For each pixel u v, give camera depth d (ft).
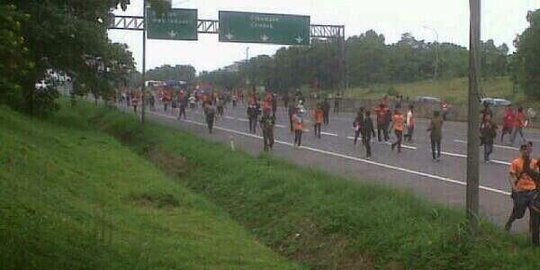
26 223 46.11
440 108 238.48
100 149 111.45
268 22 217.15
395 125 124.98
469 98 47.44
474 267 44.68
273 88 443.73
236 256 53.93
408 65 458.09
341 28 250.98
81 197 66.28
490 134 106.73
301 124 135.23
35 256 38.70
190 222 65.92
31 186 61.62
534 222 48.21
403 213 57.67
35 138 99.86
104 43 142.20
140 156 122.72
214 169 97.04
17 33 40.52
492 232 50.29
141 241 52.90
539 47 274.98
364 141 116.57
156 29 211.00
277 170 86.38
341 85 319.47
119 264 42.42
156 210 70.13
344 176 85.20
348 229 57.93
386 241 52.19
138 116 212.43
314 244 59.41
